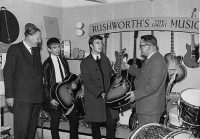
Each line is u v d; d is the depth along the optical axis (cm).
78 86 430
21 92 353
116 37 523
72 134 409
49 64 410
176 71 467
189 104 296
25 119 359
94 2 543
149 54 329
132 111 452
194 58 465
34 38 357
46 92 398
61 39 572
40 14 524
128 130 466
